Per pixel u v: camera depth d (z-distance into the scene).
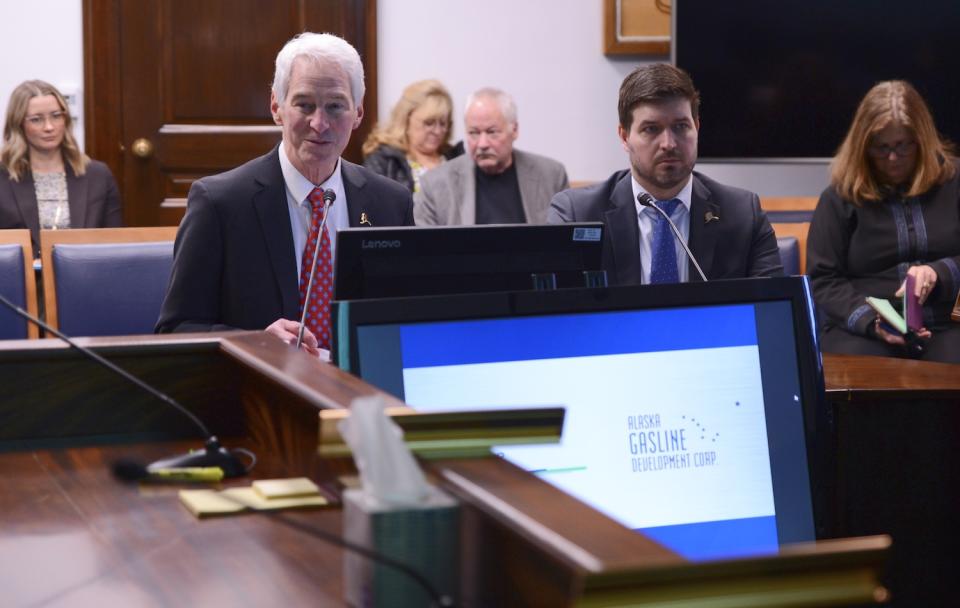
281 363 1.45
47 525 1.15
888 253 3.83
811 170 5.80
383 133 5.18
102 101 5.42
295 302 2.65
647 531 1.46
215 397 1.63
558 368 1.45
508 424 1.03
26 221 4.95
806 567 0.77
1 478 1.36
